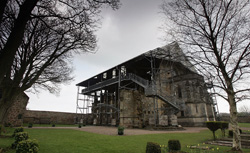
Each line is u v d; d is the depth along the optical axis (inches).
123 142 414.0
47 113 1373.0
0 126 406.6
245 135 478.6
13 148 317.4
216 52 349.4
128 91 1059.9
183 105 941.2
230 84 337.4
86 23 367.2
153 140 453.7
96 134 595.2
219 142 443.8
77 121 1503.4
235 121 327.6
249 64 321.7
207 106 1179.3
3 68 207.9
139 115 1059.9
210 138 510.6
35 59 484.1
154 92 865.5
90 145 368.2
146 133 647.1
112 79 1160.2
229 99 339.0
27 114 1277.1
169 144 309.9
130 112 1029.8
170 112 994.7
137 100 1090.7
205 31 358.6
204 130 792.9
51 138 467.5
